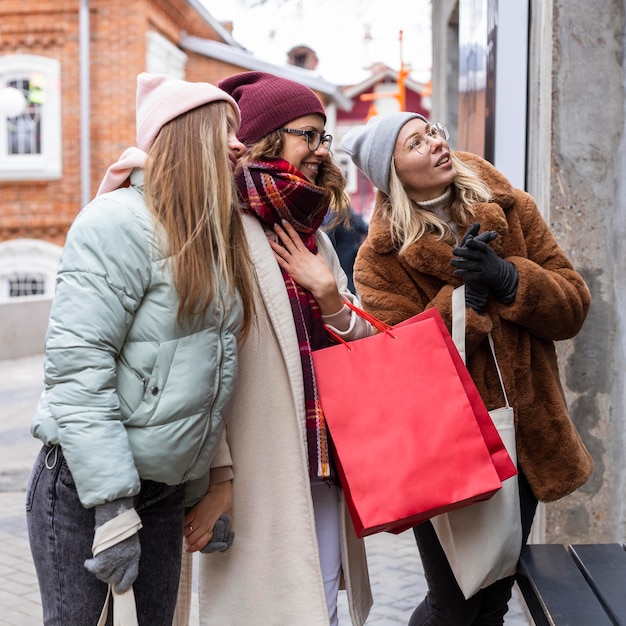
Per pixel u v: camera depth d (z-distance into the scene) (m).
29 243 18.36
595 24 3.57
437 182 2.71
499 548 2.56
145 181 2.11
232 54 20.00
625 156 3.58
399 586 4.12
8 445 7.49
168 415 2.00
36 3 18.02
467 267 2.55
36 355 14.50
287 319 2.47
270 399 2.46
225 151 2.16
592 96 3.59
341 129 31.62
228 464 2.39
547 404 2.72
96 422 1.92
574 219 3.62
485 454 2.42
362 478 2.40
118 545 1.93
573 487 2.71
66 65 18.14
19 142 18.38
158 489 2.11
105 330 1.96
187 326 2.03
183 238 2.05
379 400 2.44
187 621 2.60
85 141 17.94
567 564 2.51
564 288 2.68
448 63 7.77
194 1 18.95
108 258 1.98
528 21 4.05
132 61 17.91
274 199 2.48
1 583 4.23
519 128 4.09
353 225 5.33
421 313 2.58
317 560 2.44
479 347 2.69
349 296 2.77
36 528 2.07
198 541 2.35
